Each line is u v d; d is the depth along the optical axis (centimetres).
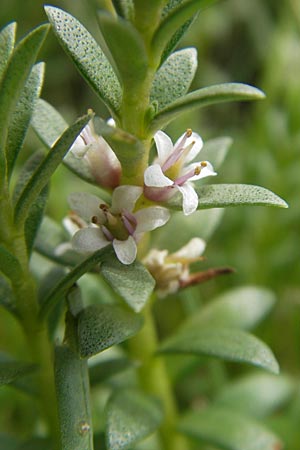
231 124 21
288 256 16
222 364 15
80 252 10
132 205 9
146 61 8
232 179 17
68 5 20
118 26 8
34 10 20
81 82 21
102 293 11
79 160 9
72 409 9
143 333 11
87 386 9
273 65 18
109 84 9
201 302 16
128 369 10
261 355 10
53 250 10
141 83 9
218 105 21
